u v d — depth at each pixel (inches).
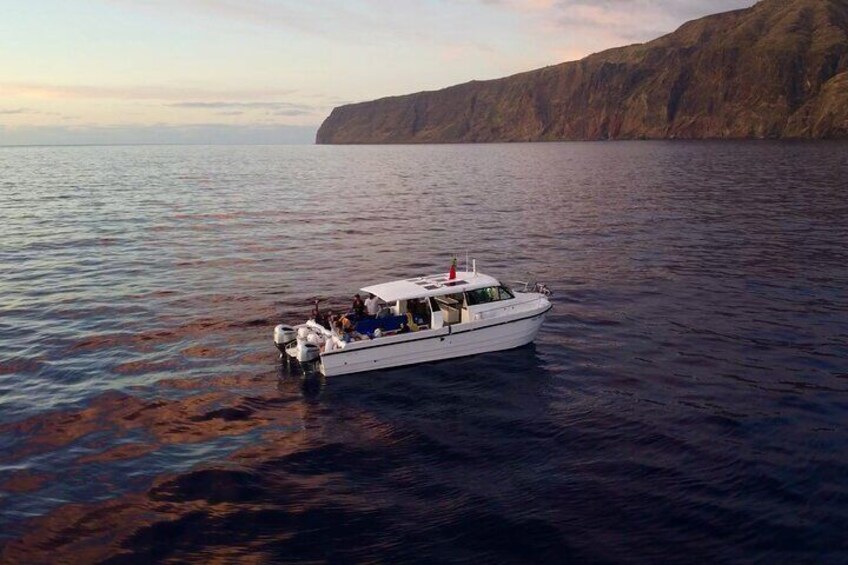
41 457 636.7
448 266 1529.3
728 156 5777.6
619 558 479.2
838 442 652.1
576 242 1825.8
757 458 623.8
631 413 737.6
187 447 661.3
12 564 471.5
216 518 534.6
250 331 1043.3
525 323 959.0
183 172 5590.6
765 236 1838.1
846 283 1296.8
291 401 782.5
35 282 1369.3
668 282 1346.0
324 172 5531.5
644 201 2755.9
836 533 503.5
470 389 821.2
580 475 601.3
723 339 986.7
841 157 5098.4
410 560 480.1
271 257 1647.4
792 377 830.5
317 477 603.8
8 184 4111.7
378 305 943.7
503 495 569.0
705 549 488.1
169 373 863.1
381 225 2215.8
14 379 836.6
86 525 522.6
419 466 625.6
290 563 477.1
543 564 473.7
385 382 844.0
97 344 974.4
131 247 1788.9
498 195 3230.8
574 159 6638.8
